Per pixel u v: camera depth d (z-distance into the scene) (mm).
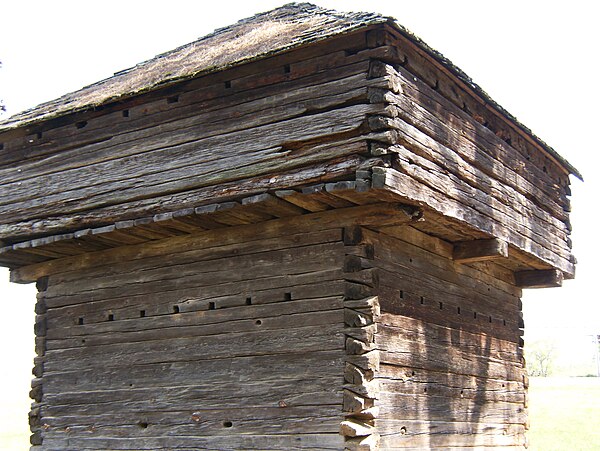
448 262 12242
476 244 12008
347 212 10336
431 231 11516
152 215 11023
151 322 11789
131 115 11562
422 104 10289
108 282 12367
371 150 9438
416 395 10898
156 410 11406
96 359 12211
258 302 10859
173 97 11258
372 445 9609
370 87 9656
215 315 11203
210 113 10844
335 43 10047
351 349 9906
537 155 13859
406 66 10109
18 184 12461
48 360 12727
